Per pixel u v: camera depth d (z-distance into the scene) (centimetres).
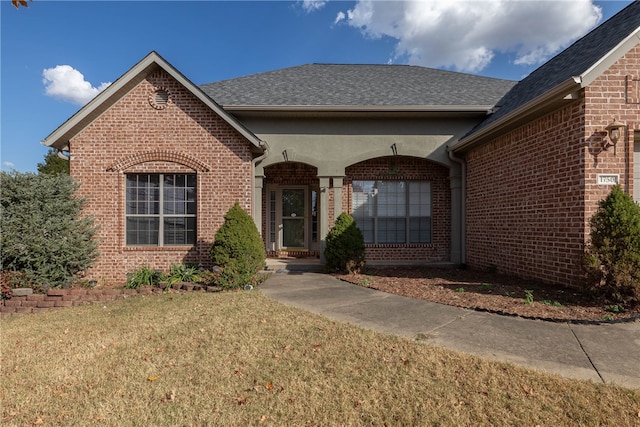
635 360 380
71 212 815
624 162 646
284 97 1110
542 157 759
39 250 737
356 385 337
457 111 1060
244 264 790
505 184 899
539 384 330
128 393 337
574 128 669
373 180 1191
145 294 743
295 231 1268
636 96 645
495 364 371
